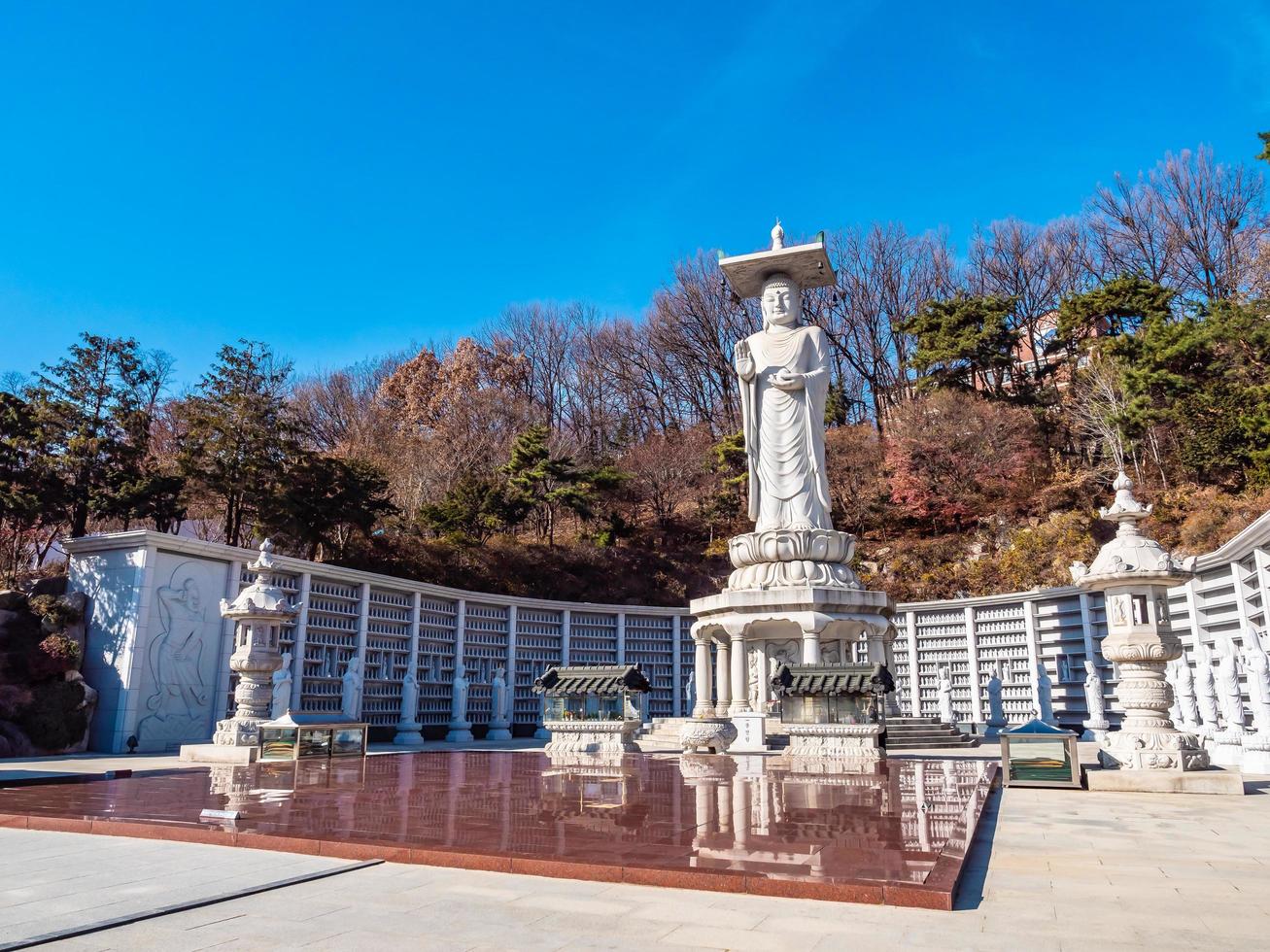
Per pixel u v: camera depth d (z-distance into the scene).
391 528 46.25
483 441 56.66
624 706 22.47
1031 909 6.72
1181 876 8.03
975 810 11.35
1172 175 57.50
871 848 8.65
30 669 24.64
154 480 33.16
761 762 19.39
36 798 12.90
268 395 38.09
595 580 48.41
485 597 36.94
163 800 12.54
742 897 7.09
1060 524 42.50
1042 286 61.88
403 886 7.49
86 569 27.08
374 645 32.25
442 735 34.31
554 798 12.84
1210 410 39.81
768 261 28.58
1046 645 34.28
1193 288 54.81
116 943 5.76
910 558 46.53
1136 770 15.33
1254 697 18.86
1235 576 24.89
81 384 32.56
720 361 69.19
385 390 65.00
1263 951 5.58
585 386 72.81
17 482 30.95
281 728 19.81
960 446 47.97
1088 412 46.41
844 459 52.44
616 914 6.53
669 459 57.25
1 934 5.96
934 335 52.28
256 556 28.59
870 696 20.19
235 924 6.26
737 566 27.69
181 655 26.70
